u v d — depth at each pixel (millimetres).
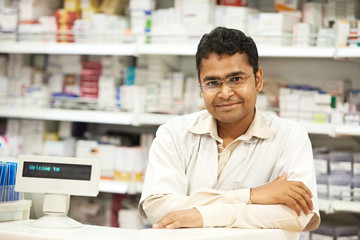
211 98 1620
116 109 3436
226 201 1543
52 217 1347
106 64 3496
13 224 1380
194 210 1477
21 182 1381
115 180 3406
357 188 2898
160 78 3391
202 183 1757
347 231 2955
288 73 3510
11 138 3666
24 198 1636
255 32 3139
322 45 3004
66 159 1368
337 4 3039
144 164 3420
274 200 1511
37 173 1376
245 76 1599
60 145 3568
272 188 1539
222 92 1593
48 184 1364
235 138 1780
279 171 1727
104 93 3471
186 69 3744
